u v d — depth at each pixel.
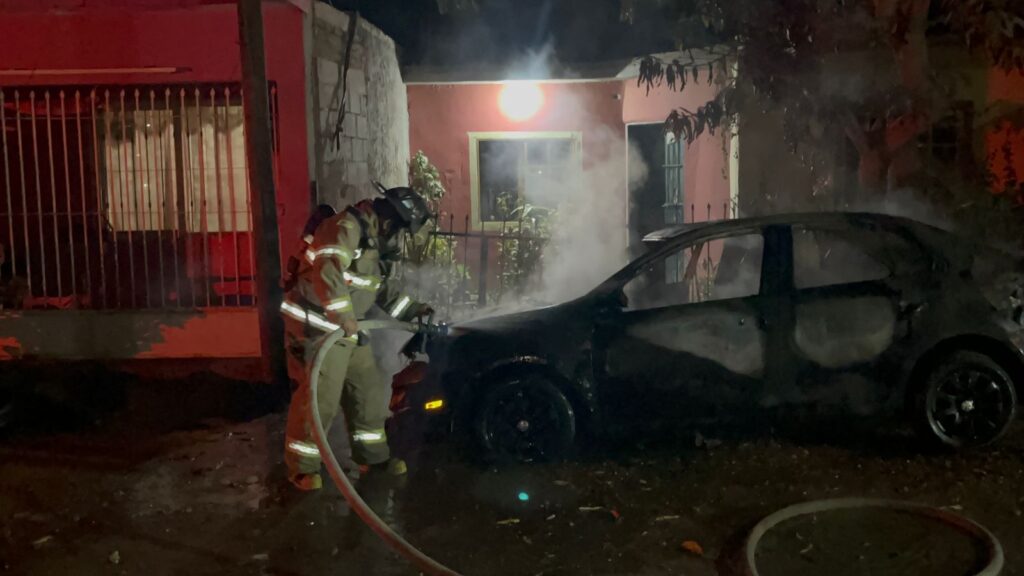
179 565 4.68
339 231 5.32
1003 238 9.02
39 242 8.87
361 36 10.10
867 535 4.84
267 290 7.47
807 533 4.89
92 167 8.80
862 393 5.95
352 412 5.78
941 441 5.88
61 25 8.33
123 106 8.30
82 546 4.92
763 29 8.22
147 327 8.45
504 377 5.91
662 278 6.36
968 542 4.72
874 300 5.92
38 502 5.55
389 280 5.94
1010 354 5.91
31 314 8.41
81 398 7.67
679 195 12.47
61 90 8.55
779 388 5.94
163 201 8.82
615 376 5.91
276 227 7.48
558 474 5.79
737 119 10.15
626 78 12.70
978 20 7.76
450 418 5.91
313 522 5.18
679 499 5.39
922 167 8.40
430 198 12.60
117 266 8.49
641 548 4.78
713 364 5.91
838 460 5.91
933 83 8.16
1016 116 9.68
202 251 8.88
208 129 8.73
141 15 8.30
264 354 7.55
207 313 8.45
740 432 6.46
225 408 7.51
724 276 6.64
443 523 5.13
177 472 6.05
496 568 4.59
